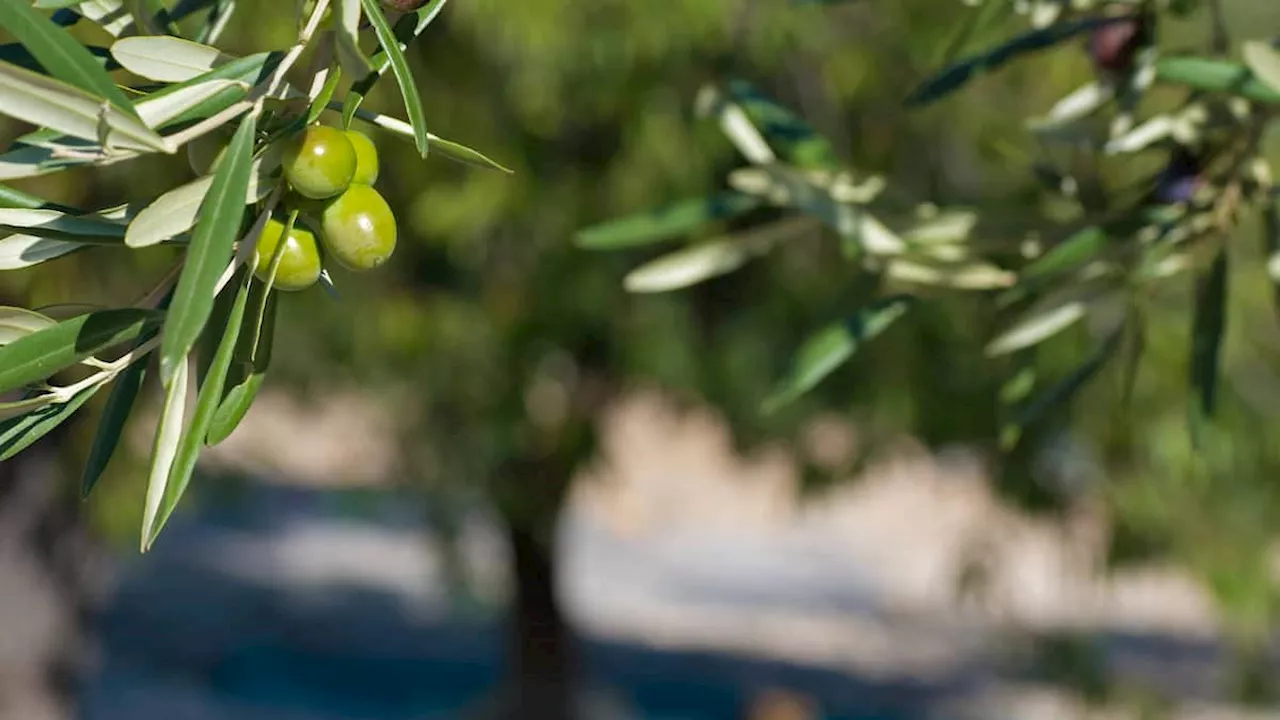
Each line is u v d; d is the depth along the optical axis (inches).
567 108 230.8
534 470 335.0
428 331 261.1
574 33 214.8
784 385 67.9
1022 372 74.4
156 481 37.4
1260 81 61.9
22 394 40.9
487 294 262.8
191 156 40.7
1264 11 97.5
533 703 450.0
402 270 264.5
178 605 705.6
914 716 593.9
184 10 48.1
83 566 297.1
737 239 73.1
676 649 686.5
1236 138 67.9
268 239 40.1
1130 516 271.3
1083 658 309.6
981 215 68.9
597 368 309.9
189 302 33.2
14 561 286.7
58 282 221.8
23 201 40.6
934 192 242.4
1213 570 276.1
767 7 233.9
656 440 857.5
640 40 217.2
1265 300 233.6
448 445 297.1
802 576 804.0
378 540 824.3
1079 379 71.5
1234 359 247.8
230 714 564.1
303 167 38.9
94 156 37.4
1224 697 569.6
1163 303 224.5
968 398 250.2
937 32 237.8
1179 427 250.1
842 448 304.7
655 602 761.6
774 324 270.7
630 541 866.8
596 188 244.5
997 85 237.5
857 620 734.5
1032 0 72.6
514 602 453.4
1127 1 69.8
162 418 37.4
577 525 890.1
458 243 240.1
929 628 716.7
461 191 233.8
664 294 265.6
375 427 342.3
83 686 305.6
